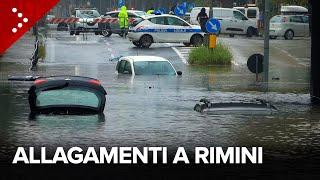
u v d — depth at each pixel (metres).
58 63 82.06
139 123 38.28
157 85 58.88
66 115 41.12
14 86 58.16
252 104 43.50
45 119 39.47
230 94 53.66
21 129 35.94
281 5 138.75
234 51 94.69
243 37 120.69
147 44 98.56
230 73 72.75
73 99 41.53
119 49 96.88
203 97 51.16
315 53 50.91
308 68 79.25
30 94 41.47
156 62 65.88
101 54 91.31
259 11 136.62
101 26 118.75
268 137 34.16
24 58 86.69
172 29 99.06
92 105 41.72
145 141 32.78
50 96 41.34
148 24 98.44
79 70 73.50
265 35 64.31
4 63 81.19
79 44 103.62
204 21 84.19
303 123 38.94
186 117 40.75
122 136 34.03
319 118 41.00
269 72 74.62
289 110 44.44
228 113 42.34
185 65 81.19
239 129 36.50
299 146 31.83
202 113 42.47
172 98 50.28
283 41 113.06
